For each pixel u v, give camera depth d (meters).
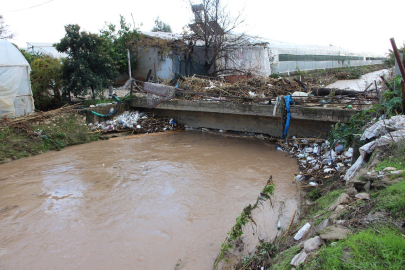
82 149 11.96
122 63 20.73
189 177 8.95
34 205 7.38
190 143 12.65
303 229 4.77
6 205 7.41
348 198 4.53
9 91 12.84
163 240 5.92
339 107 11.05
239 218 5.29
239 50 20.45
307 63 29.84
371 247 3.03
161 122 15.07
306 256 3.36
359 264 2.84
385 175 4.60
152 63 20.78
